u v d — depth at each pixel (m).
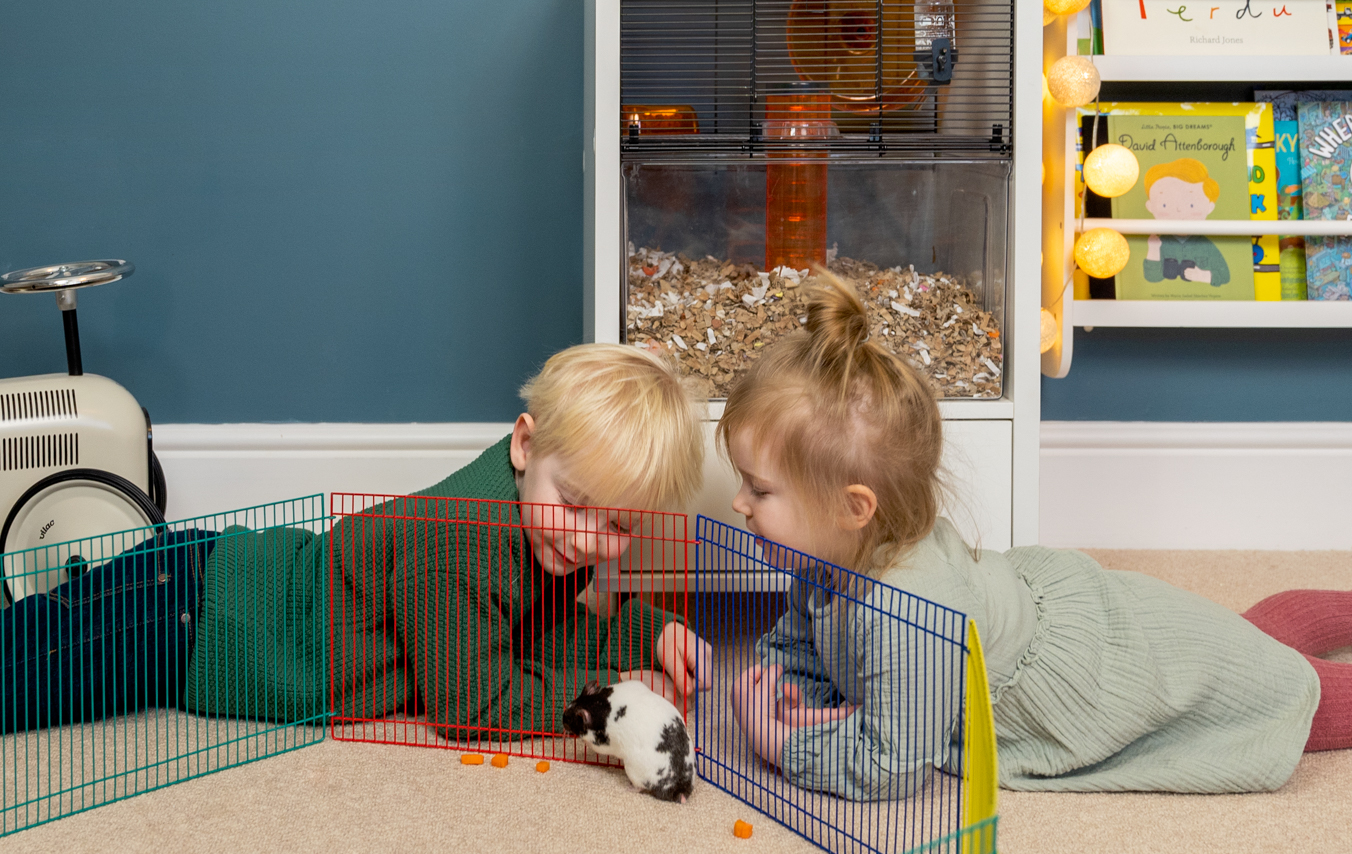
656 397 1.17
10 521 1.40
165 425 1.80
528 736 1.16
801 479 1.08
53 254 1.77
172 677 1.22
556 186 1.78
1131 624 1.09
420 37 1.75
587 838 0.93
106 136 1.75
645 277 1.39
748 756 1.13
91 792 1.00
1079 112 1.75
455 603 1.15
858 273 1.41
